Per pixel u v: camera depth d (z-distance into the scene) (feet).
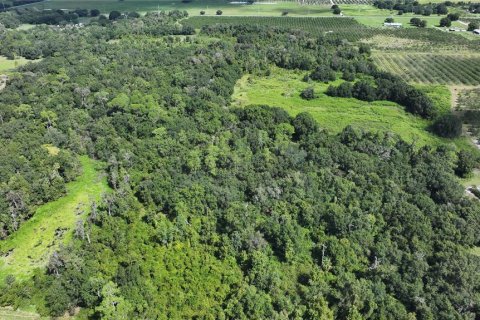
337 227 348.59
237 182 409.28
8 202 392.47
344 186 388.37
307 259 336.29
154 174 428.56
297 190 384.06
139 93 594.24
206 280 317.63
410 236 341.41
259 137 478.18
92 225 383.04
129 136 510.17
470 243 341.62
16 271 347.36
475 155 477.36
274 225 348.59
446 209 367.66
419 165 426.10
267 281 307.99
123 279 311.06
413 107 586.45
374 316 282.56
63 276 319.47
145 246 347.97
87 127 538.47
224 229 361.92
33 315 306.35
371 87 628.28
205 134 496.64
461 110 579.48
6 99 588.50
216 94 625.41
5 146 474.90
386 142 470.80
